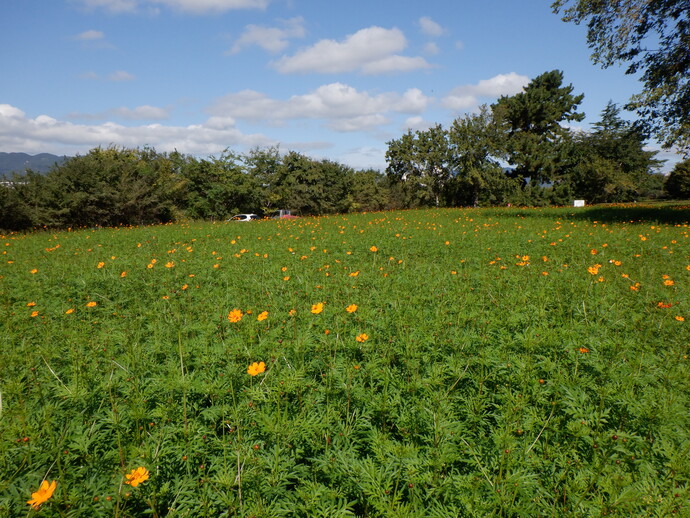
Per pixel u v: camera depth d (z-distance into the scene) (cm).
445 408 288
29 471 237
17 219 2350
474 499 221
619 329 457
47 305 630
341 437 277
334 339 428
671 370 341
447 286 665
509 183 5147
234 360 371
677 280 692
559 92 5841
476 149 5025
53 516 205
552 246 1095
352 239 1334
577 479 230
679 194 5888
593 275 663
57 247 1312
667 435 264
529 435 276
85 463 253
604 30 1922
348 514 222
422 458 251
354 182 5716
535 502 222
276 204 4900
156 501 227
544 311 488
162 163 4150
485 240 1243
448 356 385
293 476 244
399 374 353
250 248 1204
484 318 476
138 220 2911
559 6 1964
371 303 582
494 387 342
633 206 2956
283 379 316
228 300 621
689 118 1769
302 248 1180
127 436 275
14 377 346
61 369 373
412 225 1805
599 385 324
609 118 6031
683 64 1769
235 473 237
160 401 312
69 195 2489
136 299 640
